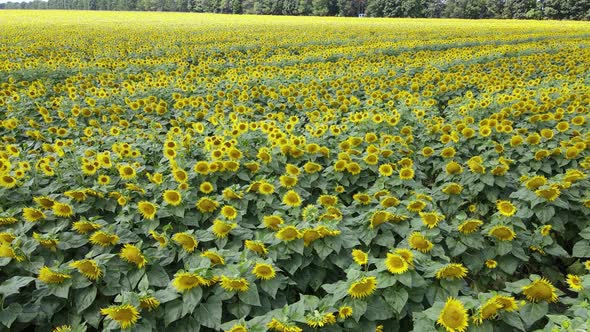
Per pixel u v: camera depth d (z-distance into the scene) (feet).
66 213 16.63
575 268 17.79
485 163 21.26
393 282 12.03
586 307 11.37
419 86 46.55
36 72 50.24
